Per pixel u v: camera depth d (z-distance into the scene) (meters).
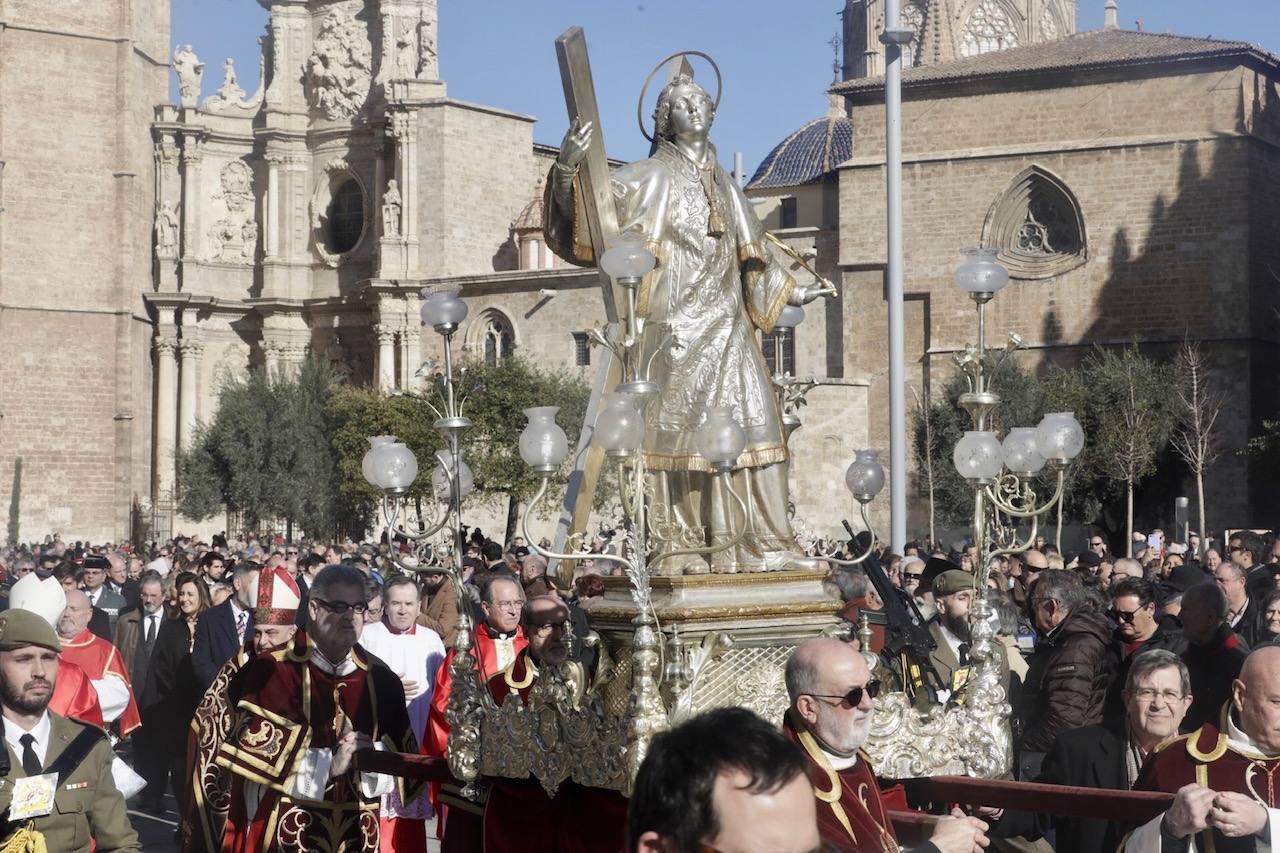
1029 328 59.47
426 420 61.22
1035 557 15.76
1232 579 12.95
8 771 7.03
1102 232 58.56
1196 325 57.22
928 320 60.84
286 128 80.69
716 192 8.98
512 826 7.86
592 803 7.36
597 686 7.48
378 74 79.25
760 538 8.66
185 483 73.88
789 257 9.52
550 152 82.06
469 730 8.05
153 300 78.12
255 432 72.19
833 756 6.01
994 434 8.53
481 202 78.06
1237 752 6.55
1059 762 7.85
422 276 76.50
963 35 89.88
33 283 74.81
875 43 90.19
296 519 72.06
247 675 8.78
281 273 80.06
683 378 8.72
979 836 5.90
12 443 74.06
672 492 8.73
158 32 80.38
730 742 3.32
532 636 8.68
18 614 7.20
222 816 9.38
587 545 8.61
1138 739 7.57
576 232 8.71
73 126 75.88
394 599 12.08
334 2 80.38
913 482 58.44
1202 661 9.28
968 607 10.77
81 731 7.33
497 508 67.81
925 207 60.94
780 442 8.84
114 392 76.31
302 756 8.56
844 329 61.84
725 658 7.42
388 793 9.86
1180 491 55.91
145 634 18.52
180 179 80.00
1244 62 57.44
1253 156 57.12
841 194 62.12
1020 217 60.22
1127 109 58.69
